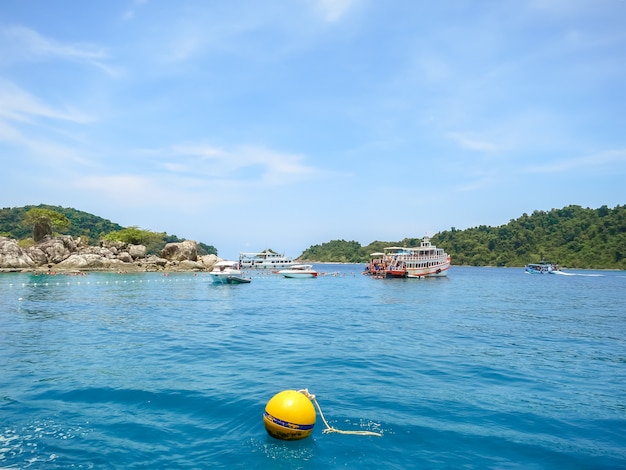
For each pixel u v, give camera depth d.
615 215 186.12
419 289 61.00
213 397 10.79
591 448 8.19
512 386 12.33
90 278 66.44
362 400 10.73
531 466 7.43
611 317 30.67
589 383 12.80
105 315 27.77
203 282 67.31
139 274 80.88
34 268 76.31
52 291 45.03
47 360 14.84
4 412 9.65
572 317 30.53
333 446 8.09
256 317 28.58
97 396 10.82
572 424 9.39
